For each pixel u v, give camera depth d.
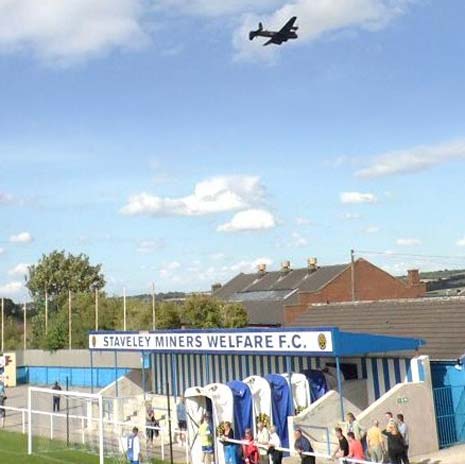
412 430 22.05
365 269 72.75
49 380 59.06
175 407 26.50
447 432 23.56
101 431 21.48
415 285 75.25
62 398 39.41
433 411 22.77
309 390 24.02
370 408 21.39
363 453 18.61
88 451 23.83
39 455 23.23
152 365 34.22
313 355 22.25
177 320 63.12
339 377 21.72
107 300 68.25
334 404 22.50
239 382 22.94
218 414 21.75
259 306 73.88
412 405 22.27
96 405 30.94
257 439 21.03
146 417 26.44
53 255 103.44
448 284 78.44
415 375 23.06
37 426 30.67
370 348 22.23
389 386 24.64
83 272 104.25
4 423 32.19
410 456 21.78
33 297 102.69
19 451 24.09
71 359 57.81
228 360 30.12
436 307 29.94
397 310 31.77
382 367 24.91
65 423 30.52
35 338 70.12
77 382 56.62
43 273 101.88
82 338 62.53
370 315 32.59
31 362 60.88
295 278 78.88
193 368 31.80
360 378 25.50
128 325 63.53
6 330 74.25
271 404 22.78
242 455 20.39
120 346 30.78
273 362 28.42
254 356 29.06
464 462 20.42
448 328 27.11
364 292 72.12
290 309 66.81
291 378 23.78
